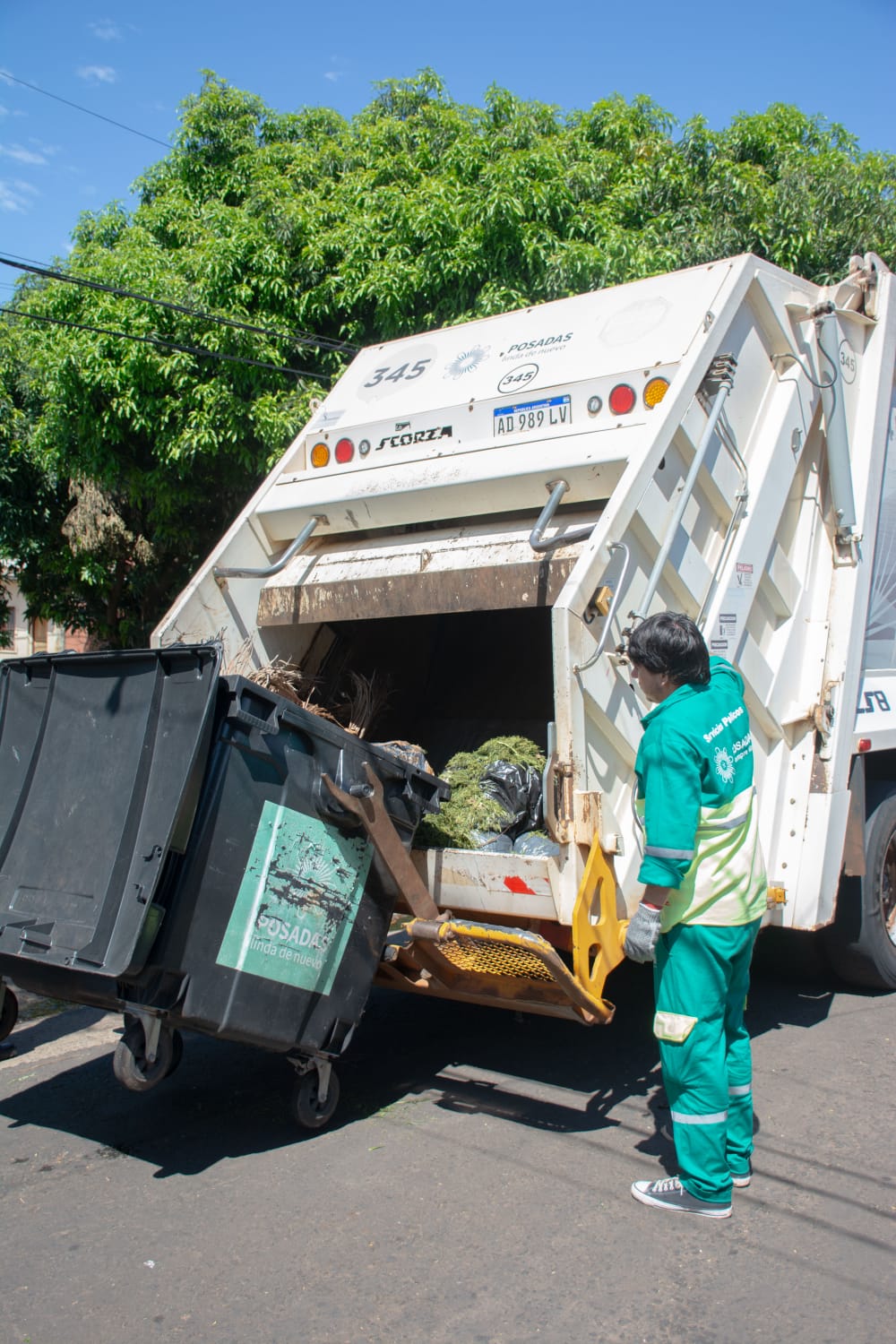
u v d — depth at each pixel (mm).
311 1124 4105
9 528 13641
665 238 10953
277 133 13398
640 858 4160
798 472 5160
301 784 3812
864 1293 2992
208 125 13070
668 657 3465
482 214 9945
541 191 9977
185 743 3604
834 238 11086
